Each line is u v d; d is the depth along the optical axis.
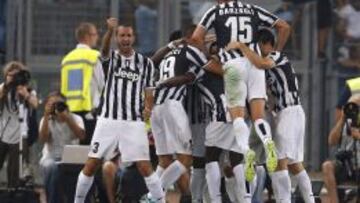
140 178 32.97
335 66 45.19
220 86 30.77
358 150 33.09
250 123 31.59
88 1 43.84
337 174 33.28
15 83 34.97
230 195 31.73
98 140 30.42
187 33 32.09
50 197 33.47
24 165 34.81
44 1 43.59
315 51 45.16
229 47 30.11
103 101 30.61
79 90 36.66
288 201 30.78
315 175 43.00
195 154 31.83
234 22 30.30
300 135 31.06
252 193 31.03
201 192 32.03
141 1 44.06
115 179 33.03
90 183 30.69
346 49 45.25
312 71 45.28
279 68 30.75
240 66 29.86
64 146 33.78
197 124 31.77
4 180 36.44
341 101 34.72
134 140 30.36
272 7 44.62
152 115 31.94
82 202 30.84
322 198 35.16
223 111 30.55
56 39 43.72
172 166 31.56
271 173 30.83
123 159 30.42
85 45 37.03
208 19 30.56
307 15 45.00
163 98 31.66
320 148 45.03
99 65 36.72
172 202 34.69
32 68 43.50
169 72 31.66
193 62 31.33
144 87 30.69
